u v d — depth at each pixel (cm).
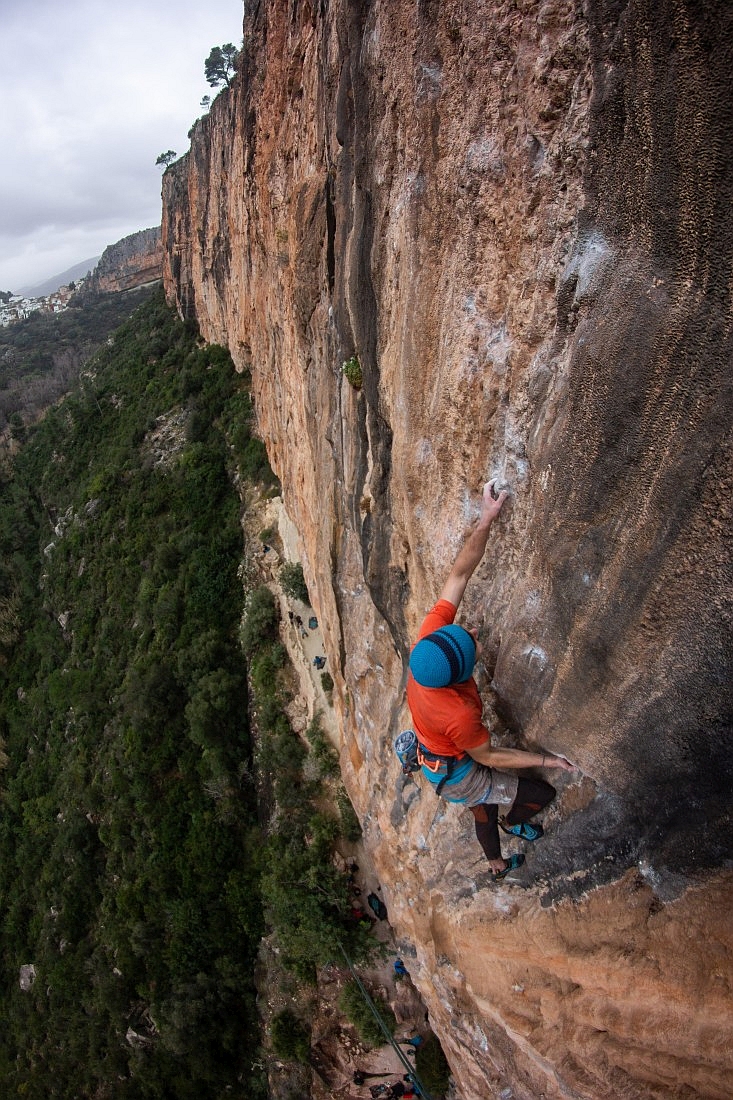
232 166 2414
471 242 475
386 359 671
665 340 287
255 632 2020
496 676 503
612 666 371
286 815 1585
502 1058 646
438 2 467
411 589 702
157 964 1680
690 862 384
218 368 3316
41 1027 1936
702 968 390
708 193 253
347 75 692
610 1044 478
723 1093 404
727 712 313
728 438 267
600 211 327
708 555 291
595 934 470
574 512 370
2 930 2314
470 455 515
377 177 627
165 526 2814
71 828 2166
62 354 8200
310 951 1335
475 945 632
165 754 2000
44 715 2786
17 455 4547
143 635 2466
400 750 494
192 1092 1480
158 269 10669
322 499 1077
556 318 383
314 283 962
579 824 467
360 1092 1198
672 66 255
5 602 3472
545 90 370
